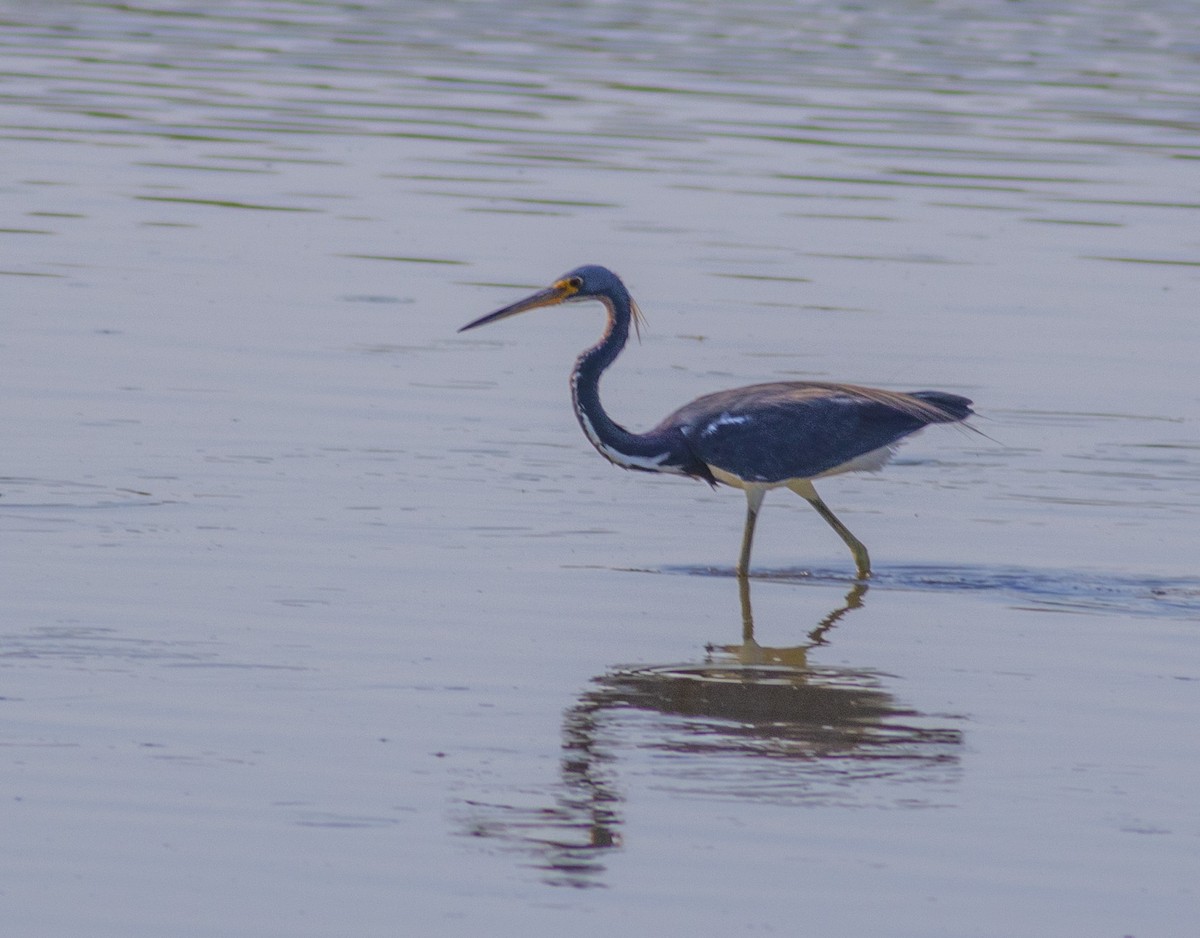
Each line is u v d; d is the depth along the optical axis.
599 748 10.46
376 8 39.47
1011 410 18.17
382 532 14.25
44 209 24.20
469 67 33.72
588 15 38.91
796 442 13.94
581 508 15.24
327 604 12.63
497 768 10.15
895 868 9.14
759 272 22.52
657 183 26.44
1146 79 33.78
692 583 13.64
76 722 10.49
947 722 11.00
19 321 19.70
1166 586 13.73
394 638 12.07
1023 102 31.91
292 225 24.05
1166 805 9.88
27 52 33.75
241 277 21.80
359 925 8.48
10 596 12.48
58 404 17.12
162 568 13.18
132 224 23.77
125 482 15.11
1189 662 12.09
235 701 10.90
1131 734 10.84
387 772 10.05
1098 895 8.90
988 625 12.81
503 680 11.46
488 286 21.83
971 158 28.34
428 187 25.97
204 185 25.72
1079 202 26.17
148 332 19.56
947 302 21.62
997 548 14.59
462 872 8.98
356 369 18.73
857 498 15.95
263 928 8.42
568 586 13.36
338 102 30.81
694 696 11.32
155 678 11.18
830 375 19.00
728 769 10.25
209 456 15.89
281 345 19.38
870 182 26.86
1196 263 23.58
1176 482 16.28
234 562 13.38
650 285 21.92
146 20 37.34
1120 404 18.39
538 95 31.67
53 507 14.41
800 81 33.12
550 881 8.93
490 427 17.22
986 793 10.01
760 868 9.10
